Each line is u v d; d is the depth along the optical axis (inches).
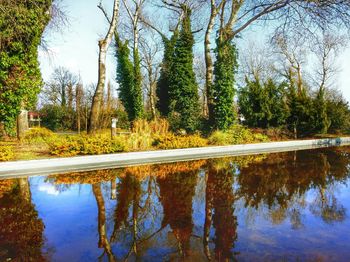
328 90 1251.8
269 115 693.3
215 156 438.9
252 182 247.3
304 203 185.0
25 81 396.5
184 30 695.7
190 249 117.4
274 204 183.5
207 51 648.4
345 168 323.0
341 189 223.3
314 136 811.4
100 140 376.5
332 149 565.3
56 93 1684.3
